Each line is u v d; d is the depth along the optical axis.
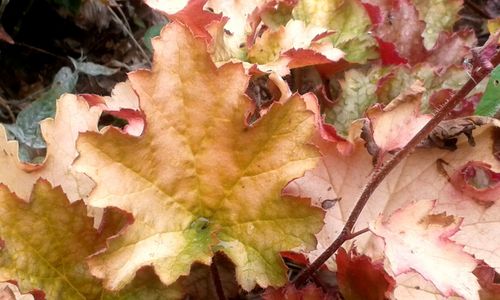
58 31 0.55
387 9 0.38
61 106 0.27
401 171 0.29
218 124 0.23
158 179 0.23
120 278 0.22
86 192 0.27
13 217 0.23
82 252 0.25
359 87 0.34
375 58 0.36
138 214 0.23
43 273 0.24
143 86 0.23
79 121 0.28
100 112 0.28
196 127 0.23
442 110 0.22
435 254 0.22
